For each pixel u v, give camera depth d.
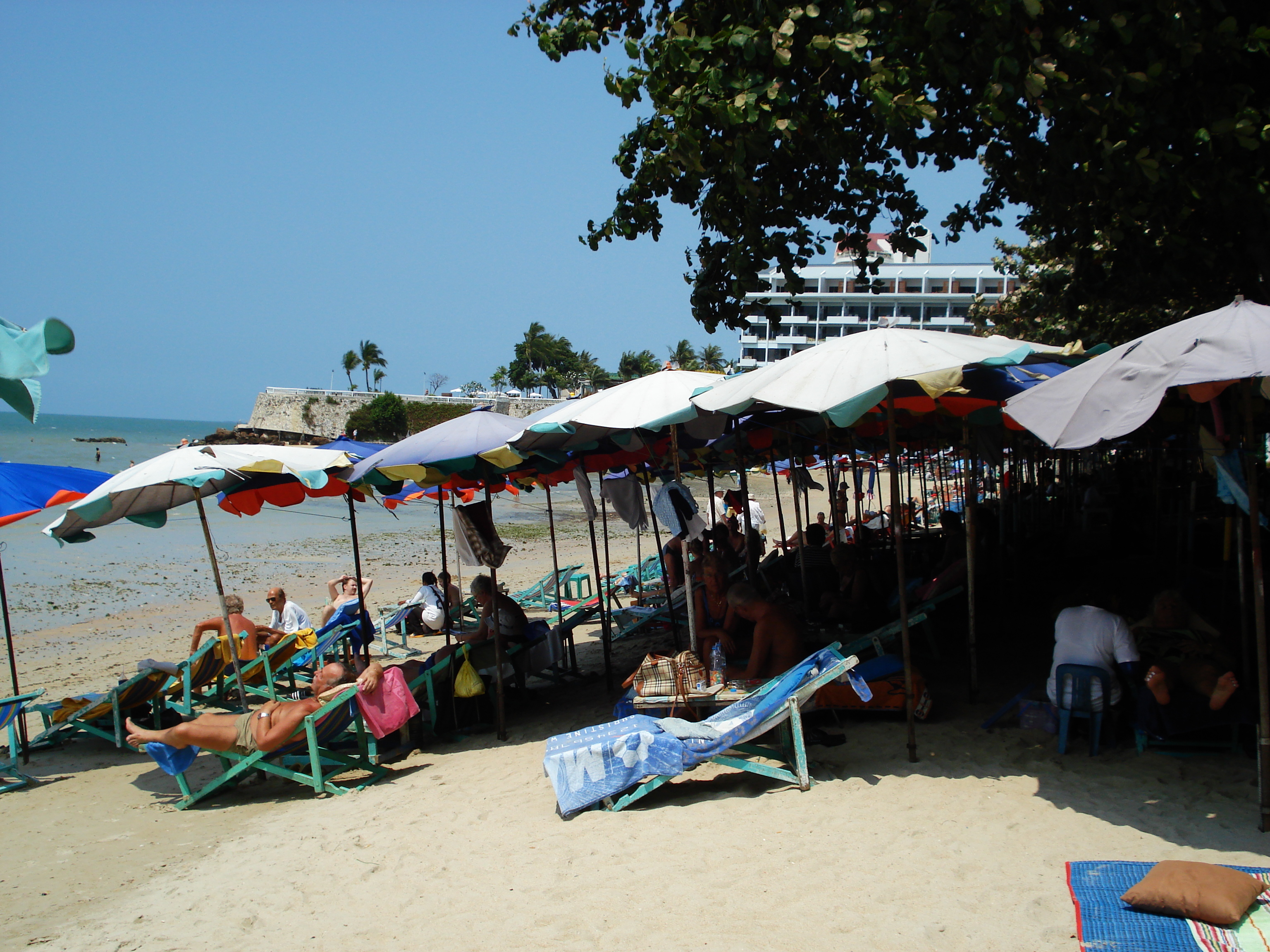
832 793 5.26
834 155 7.66
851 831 4.72
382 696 6.72
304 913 4.39
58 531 7.70
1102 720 5.50
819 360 5.59
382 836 5.37
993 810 4.83
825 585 10.01
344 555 25.59
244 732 6.50
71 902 4.85
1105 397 4.16
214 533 30.69
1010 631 9.20
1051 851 4.28
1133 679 5.41
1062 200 7.85
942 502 19.86
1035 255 19.06
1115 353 4.41
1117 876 3.78
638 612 11.69
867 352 5.49
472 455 7.03
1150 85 6.27
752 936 3.74
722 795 5.42
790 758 5.71
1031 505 17.47
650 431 7.68
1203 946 3.18
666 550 11.26
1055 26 6.51
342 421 90.94
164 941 4.21
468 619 13.41
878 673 6.51
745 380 6.13
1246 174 6.70
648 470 10.99
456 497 11.15
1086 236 8.30
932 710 6.51
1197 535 11.90
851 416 5.12
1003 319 23.20
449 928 4.07
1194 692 5.34
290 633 10.12
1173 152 6.89
